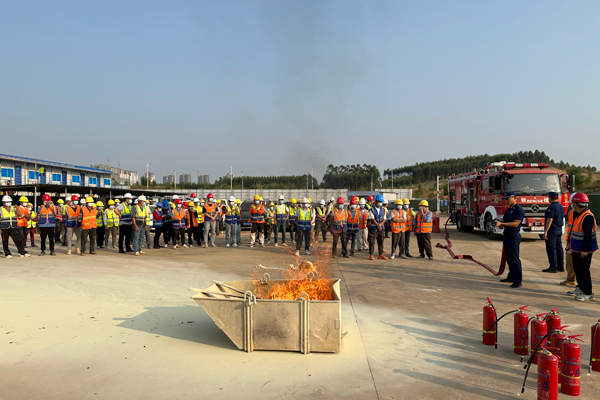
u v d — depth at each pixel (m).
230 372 4.51
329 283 6.34
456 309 7.18
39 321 6.41
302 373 4.48
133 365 4.71
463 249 16.25
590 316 6.71
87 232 14.99
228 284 6.41
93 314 6.81
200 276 10.27
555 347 4.45
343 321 6.45
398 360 4.86
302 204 14.96
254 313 5.16
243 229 27.98
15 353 5.08
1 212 13.66
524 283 9.52
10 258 13.77
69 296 8.06
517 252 9.08
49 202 14.75
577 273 7.96
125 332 5.89
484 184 20.31
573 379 4.01
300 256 14.41
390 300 7.85
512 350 5.22
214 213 17.69
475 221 21.80
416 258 13.92
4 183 38.91
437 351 5.16
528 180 17.72
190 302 7.66
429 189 140.12
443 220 42.06
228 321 5.20
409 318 6.64
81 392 4.02
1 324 6.25
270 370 4.57
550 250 10.92
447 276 10.45
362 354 5.05
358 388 4.10
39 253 15.40
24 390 4.07
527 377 4.40
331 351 5.06
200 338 5.65
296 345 5.10
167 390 4.07
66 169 48.50
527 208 17.34
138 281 9.60
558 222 10.89
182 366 4.68
